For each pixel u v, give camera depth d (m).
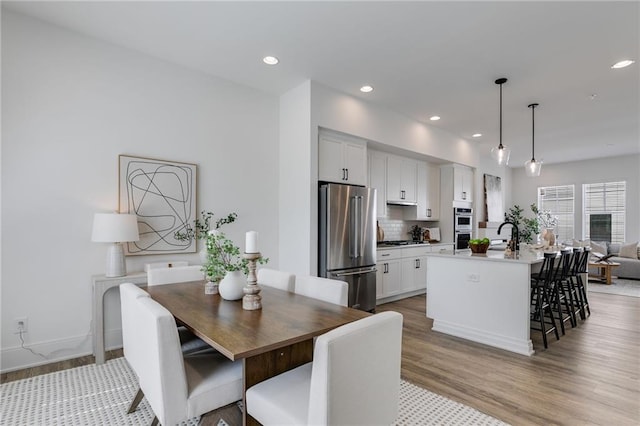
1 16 2.55
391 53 3.17
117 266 2.84
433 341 3.29
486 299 3.24
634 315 4.25
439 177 6.19
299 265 3.92
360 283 4.15
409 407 2.11
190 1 2.43
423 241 5.88
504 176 8.82
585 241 7.51
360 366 1.27
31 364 2.65
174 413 1.40
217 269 2.10
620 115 4.86
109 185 3.01
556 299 3.60
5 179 2.56
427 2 2.41
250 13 2.57
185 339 2.12
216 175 3.70
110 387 2.34
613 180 7.79
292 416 1.28
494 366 2.71
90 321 2.91
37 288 2.69
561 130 5.66
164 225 3.30
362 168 4.45
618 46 2.98
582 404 2.15
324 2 2.43
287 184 4.11
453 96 4.20
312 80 3.79
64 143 2.80
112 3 2.47
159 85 3.32
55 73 2.77
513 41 2.92
